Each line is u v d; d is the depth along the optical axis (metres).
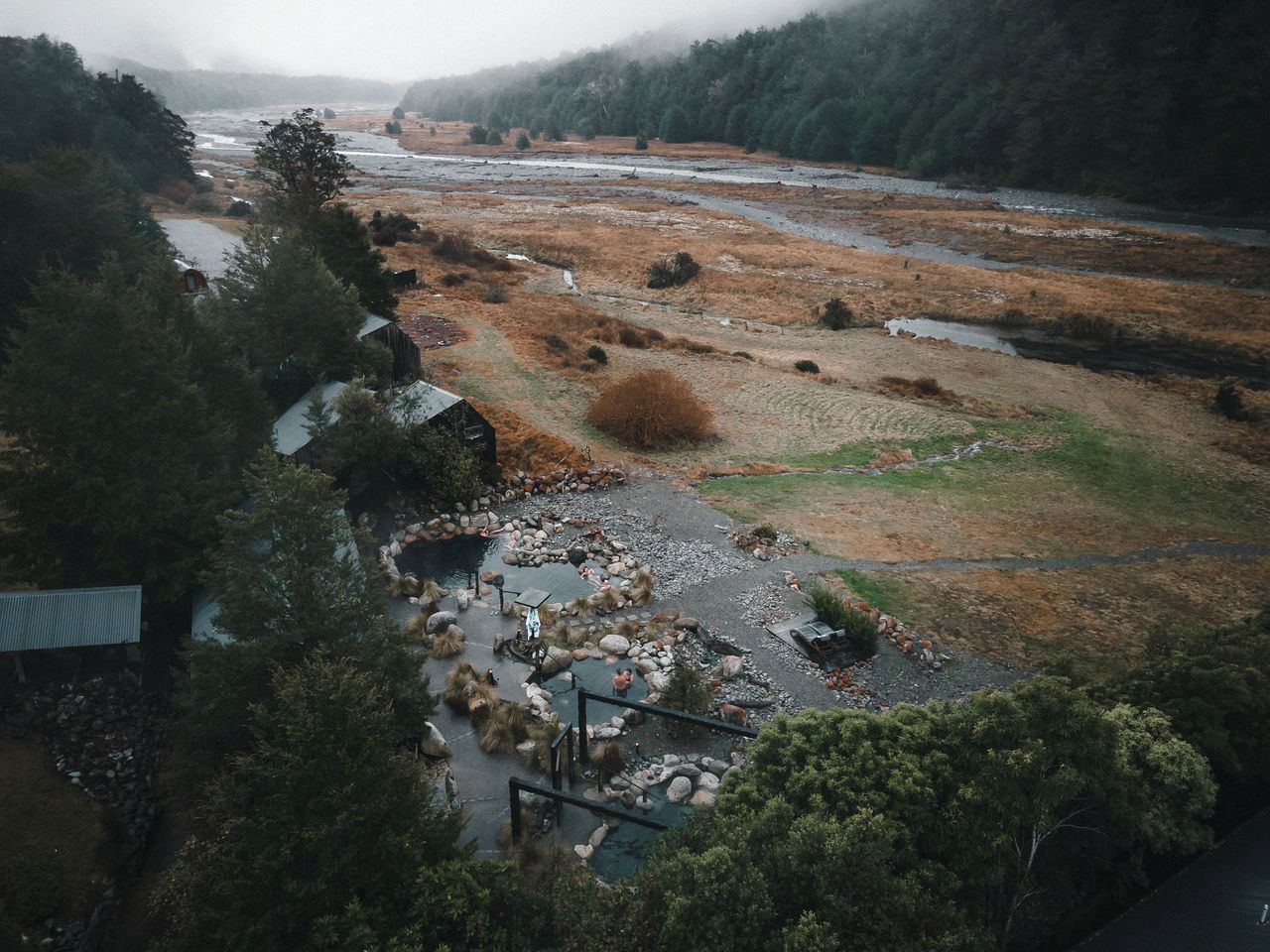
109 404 25.80
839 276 98.94
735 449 52.66
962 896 16.83
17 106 109.94
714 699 28.61
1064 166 166.12
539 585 35.97
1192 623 35.69
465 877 15.64
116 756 23.28
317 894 15.15
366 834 15.74
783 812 16.38
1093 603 36.84
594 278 98.25
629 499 44.53
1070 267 105.88
